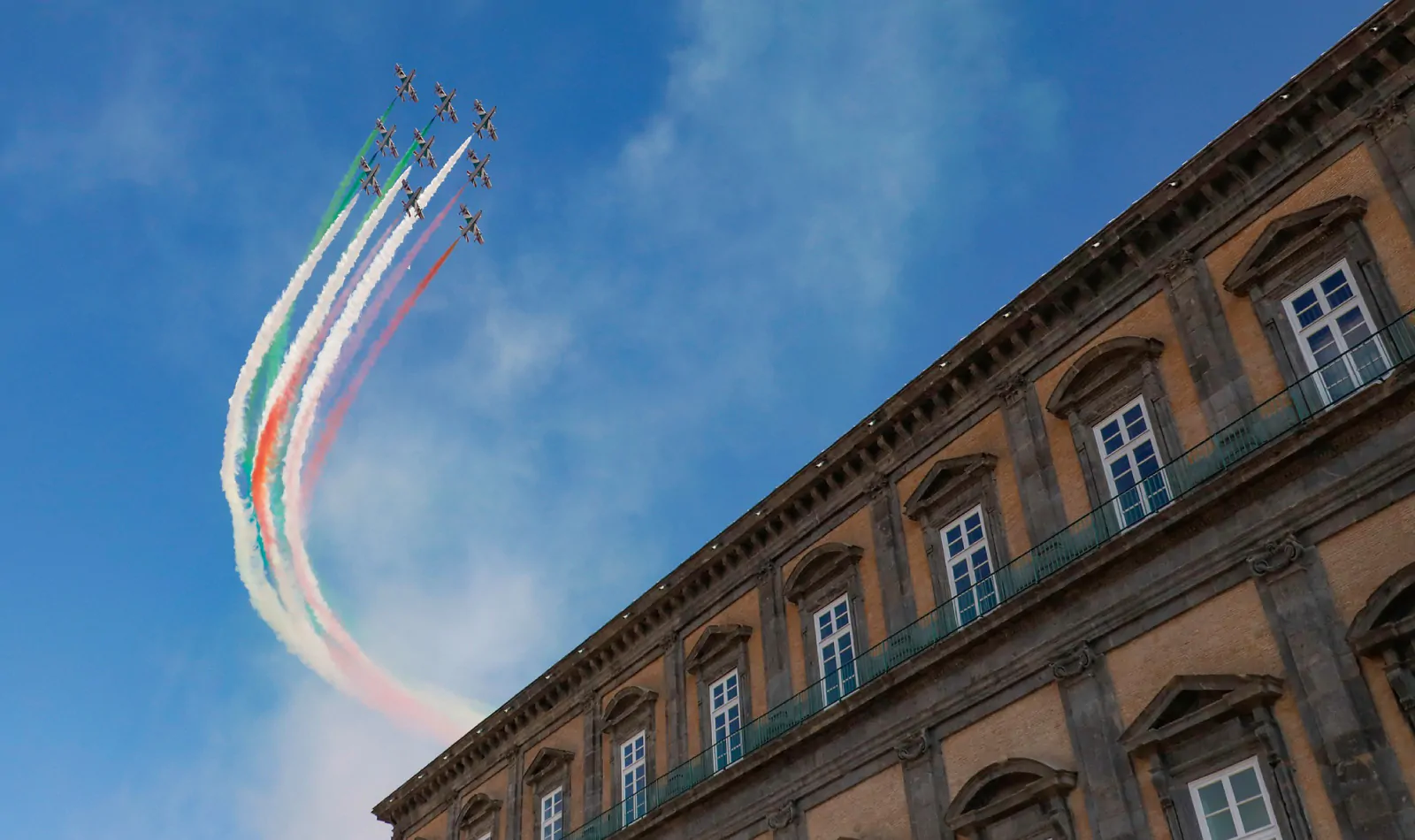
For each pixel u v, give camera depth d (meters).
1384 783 16.69
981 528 25.20
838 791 25.00
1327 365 19.86
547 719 37.28
